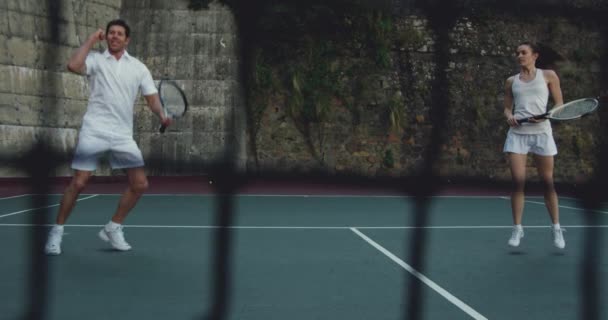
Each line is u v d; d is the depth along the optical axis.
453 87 15.46
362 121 15.45
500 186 13.81
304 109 15.23
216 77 14.56
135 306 2.58
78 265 3.54
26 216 6.16
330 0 15.11
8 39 11.88
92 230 5.20
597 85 15.80
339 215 6.76
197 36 14.70
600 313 2.53
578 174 15.73
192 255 3.94
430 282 3.17
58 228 3.94
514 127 4.31
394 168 15.29
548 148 4.23
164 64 14.70
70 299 2.70
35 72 12.45
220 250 3.17
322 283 3.13
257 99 15.39
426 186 6.22
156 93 3.94
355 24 15.32
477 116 15.41
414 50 15.49
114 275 3.26
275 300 2.73
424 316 2.47
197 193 10.06
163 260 3.75
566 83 15.92
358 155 15.38
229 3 14.73
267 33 15.20
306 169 15.28
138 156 3.91
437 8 14.76
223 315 2.46
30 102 12.31
